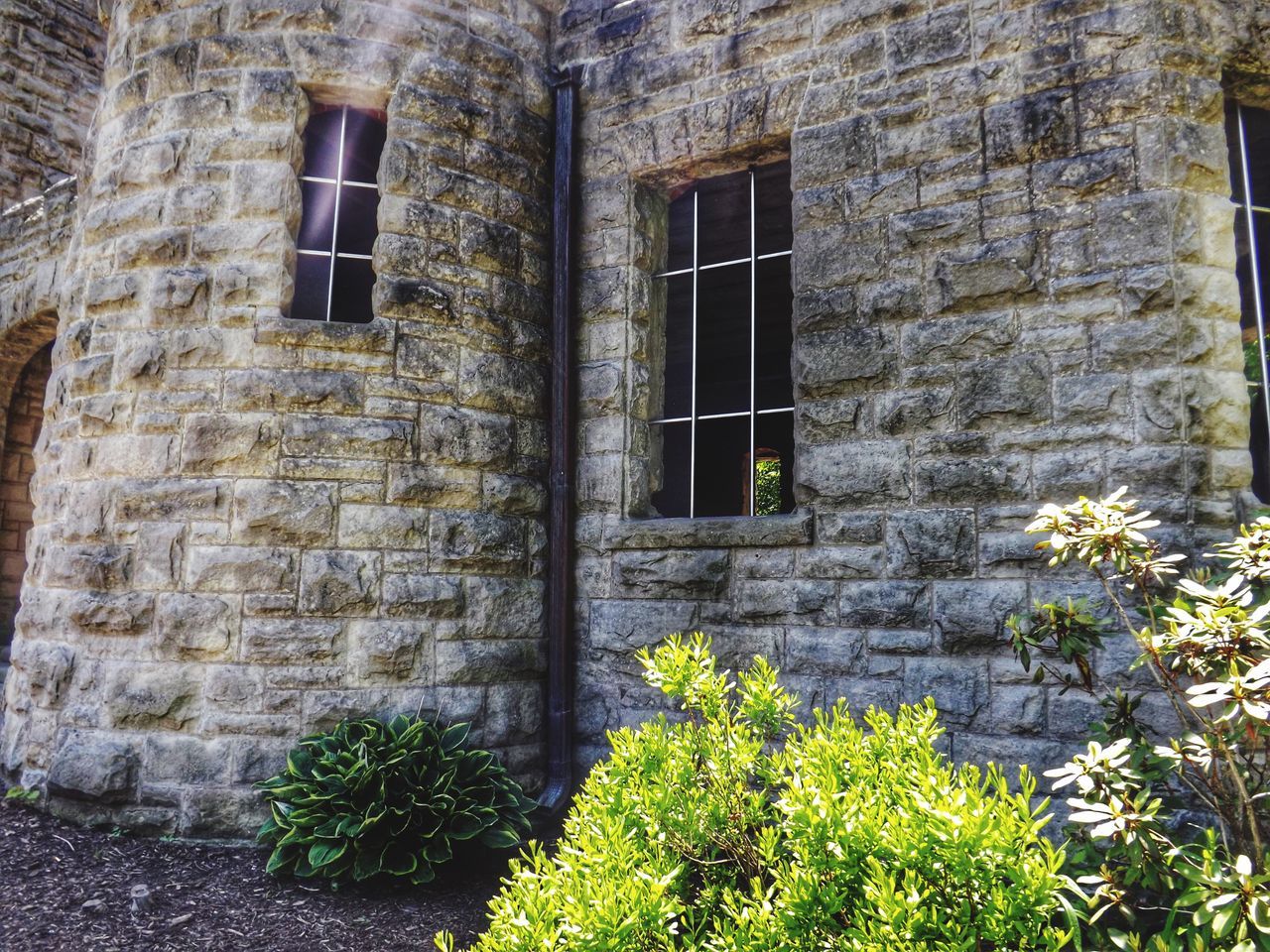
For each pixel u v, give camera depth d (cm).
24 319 847
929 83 516
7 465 903
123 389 554
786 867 238
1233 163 504
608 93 632
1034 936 200
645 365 619
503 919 230
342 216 816
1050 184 478
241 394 536
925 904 209
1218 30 469
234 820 502
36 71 985
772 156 589
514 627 583
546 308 634
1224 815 304
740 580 545
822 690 509
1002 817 207
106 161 599
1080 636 364
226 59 571
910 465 499
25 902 410
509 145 621
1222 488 436
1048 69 485
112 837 500
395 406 554
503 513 587
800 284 541
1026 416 472
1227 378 444
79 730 527
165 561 527
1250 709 252
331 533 532
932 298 502
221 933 391
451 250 586
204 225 557
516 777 570
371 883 453
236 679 514
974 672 469
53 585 565
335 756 480
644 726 301
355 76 573
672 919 248
